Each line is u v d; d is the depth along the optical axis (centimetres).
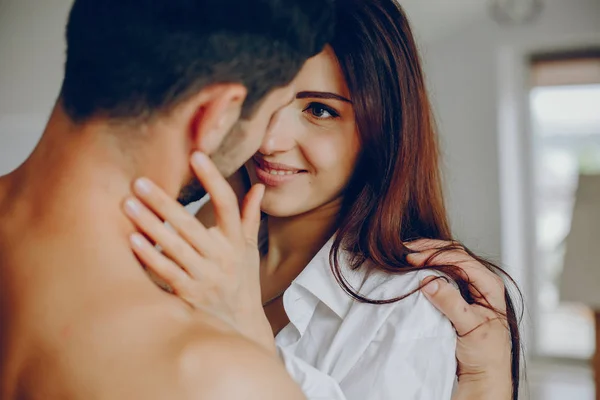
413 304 101
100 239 61
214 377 56
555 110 415
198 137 63
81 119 63
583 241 269
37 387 59
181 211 66
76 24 63
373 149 107
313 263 109
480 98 399
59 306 60
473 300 107
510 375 110
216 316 69
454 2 401
